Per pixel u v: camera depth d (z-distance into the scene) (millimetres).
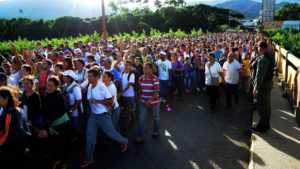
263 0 89938
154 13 84500
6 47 20547
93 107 5508
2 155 4148
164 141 6695
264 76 6500
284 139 6289
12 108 4180
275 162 5258
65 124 5180
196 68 11906
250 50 12953
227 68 9219
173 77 10367
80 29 64000
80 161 5766
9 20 65250
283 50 13727
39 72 7559
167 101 10336
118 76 7844
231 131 7262
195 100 10484
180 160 5691
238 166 5395
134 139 6867
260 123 6770
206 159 5715
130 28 63812
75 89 5977
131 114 7996
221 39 26188
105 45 13930
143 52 10188
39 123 5207
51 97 5086
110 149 6297
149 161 5676
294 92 8367
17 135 4137
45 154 5758
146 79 6539
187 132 7258
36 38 63781
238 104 9820
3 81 5832
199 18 88750
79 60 7246
